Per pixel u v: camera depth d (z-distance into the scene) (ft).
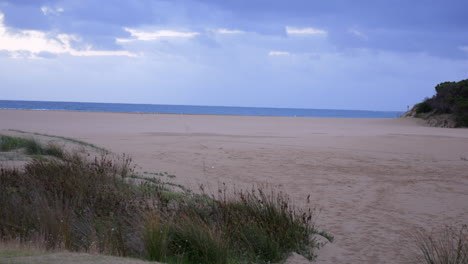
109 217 20.89
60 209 20.24
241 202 24.98
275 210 23.24
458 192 38.14
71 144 59.77
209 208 24.14
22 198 22.45
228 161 54.95
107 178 29.37
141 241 18.37
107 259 14.11
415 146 76.59
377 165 54.08
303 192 36.83
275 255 19.34
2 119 137.59
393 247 22.04
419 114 188.44
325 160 57.62
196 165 50.80
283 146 73.15
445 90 184.65
